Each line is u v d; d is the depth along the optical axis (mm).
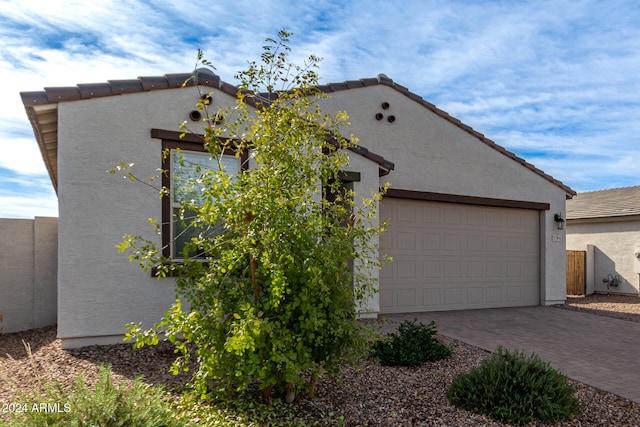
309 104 4602
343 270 4402
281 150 4207
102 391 3293
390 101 11031
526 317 10484
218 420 4098
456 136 11703
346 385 5250
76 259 6500
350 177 8906
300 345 4160
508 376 4691
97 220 6633
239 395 4723
